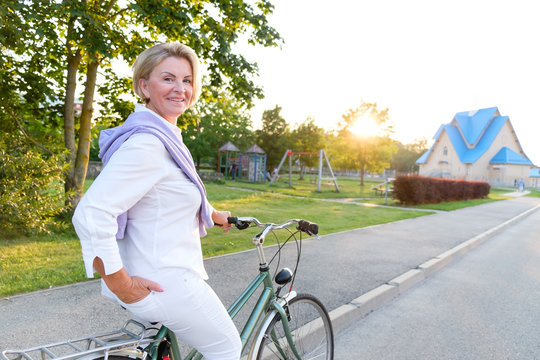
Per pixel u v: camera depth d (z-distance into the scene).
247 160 36.62
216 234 8.14
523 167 63.88
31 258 5.56
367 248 7.79
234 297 4.38
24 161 6.86
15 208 6.54
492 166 62.88
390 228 10.93
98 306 3.84
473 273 6.79
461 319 4.57
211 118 43.16
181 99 1.68
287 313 2.45
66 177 8.41
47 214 7.48
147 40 7.64
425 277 6.38
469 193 26.81
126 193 1.42
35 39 6.77
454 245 8.77
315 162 49.41
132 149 1.43
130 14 8.54
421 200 20.23
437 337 4.05
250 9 8.50
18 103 8.03
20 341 3.06
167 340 1.75
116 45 7.39
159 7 7.23
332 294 4.84
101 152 1.60
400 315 4.66
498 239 10.74
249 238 7.92
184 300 1.58
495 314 4.77
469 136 65.06
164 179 1.52
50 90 7.91
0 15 5.76
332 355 2.86
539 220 16.53
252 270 5.46
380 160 39.22
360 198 23.05
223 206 14.00
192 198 1.60
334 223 11.42
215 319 1.70
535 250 9.31
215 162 48.25
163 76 1.64
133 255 1.54
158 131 1.51
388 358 3.57
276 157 49.66
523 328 4.35
